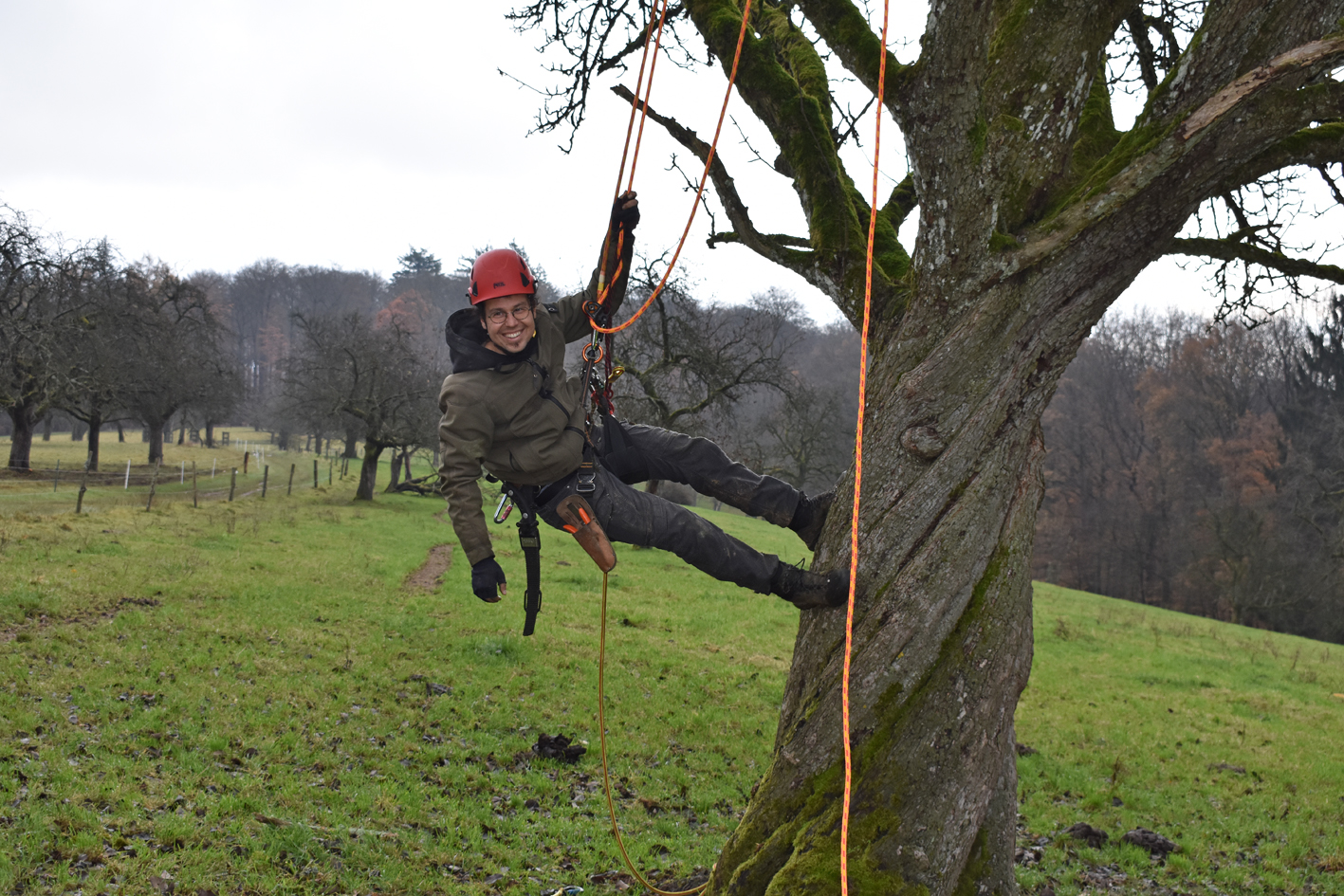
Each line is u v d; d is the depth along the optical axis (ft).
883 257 13.70
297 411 158.30
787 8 18.16
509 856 21.25
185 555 61.67
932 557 10.59
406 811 23.16
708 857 22.72
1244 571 141.49
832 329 232.73
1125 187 10.05
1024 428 10.87
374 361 139.13
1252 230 16.34
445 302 345.10
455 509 10.52
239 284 400.47
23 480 122.72
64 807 19.22
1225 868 26.37
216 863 17.92
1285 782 36.63
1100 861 26.43
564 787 27.22
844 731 8.68
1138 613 103.81
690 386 97.25
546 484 10.91
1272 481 156.04
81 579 46.98
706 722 37.06
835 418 145.79
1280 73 9.57
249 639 40.06
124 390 143.13
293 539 82.07
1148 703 50.31
